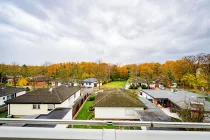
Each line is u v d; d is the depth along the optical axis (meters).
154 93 20.17
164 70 41.38
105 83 48.34
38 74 50.88
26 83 36.31
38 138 1.31
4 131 1.39
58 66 56.47
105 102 14.21
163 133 1.36
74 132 1.37
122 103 13.86
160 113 11.02
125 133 1.35
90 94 26.58
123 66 60.84
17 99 14.60
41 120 1.47
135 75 47.44
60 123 1.46
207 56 29.14
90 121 1.45
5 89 20.55
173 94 19.02
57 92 16.50
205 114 8.97
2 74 32.78
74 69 49.97
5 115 14.34
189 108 9.25
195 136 1.33
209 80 23.81
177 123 1.42
